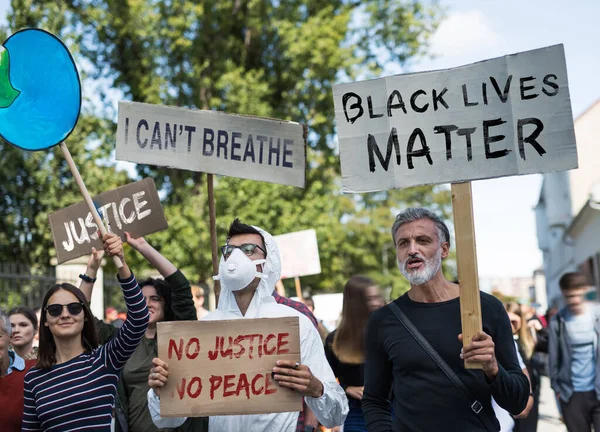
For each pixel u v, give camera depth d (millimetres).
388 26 25422
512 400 3967
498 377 3904
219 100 23078
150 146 5473
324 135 25094
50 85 4551
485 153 4191
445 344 4102
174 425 4426
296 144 5387
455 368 4074
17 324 6445
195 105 23266
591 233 32469
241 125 5426
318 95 24219
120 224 5699
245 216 20828
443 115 4270
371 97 4375
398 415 4180
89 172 21297
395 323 4262
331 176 25531
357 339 6070
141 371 5824
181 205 22000
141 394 5805
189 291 5785
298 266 10195
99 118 22000
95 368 4418
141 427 5777
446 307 4203
